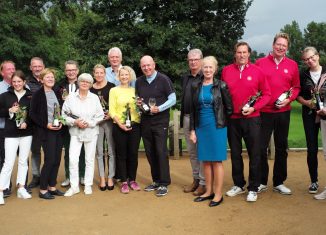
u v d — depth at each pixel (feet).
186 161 28.60
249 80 17.48
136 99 18.95
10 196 19.54
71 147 19.60
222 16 37.19
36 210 17.35
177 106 34.55
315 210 16.55
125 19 36.37
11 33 65.62
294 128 53.98
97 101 19.62
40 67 20.66
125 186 20.04
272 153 28.53
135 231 14.75
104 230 14.90
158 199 18.71
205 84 17.58
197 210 16.96
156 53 35.40
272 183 21.21
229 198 18.53
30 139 19.20
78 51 35.83
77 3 70.59
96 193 19.95
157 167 20.21
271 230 14.51
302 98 19.02
